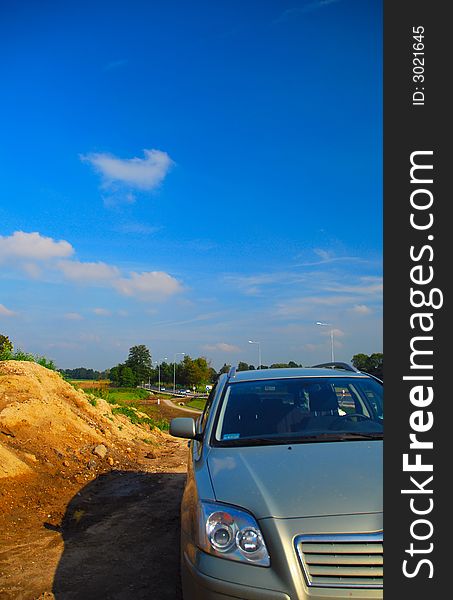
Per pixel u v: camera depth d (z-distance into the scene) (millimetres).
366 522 3154
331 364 6188
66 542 6020
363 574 3037
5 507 6996
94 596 4645
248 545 3209
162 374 137375
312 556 3094
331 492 3385
